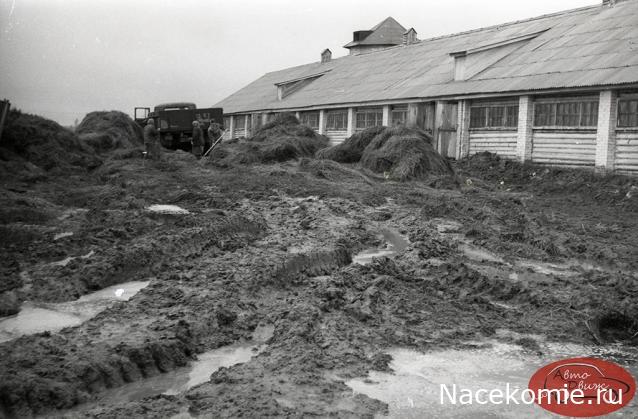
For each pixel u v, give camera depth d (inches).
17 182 649.6
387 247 398.0
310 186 649.6
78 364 190.2
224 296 265.9
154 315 244.2
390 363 206.5
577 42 864.3
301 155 979.9
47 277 301.7
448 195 622.5
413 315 253.4
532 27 1055.6
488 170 839.1
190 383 193.3
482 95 866.8
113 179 704.4
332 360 203.9
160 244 346.3
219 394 175.0
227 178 701.9
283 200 550.3
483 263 346.9
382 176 783.1
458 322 248.4
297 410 165.0
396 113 1096.2
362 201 570.9
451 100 941.2
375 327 238.4
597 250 380.5
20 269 323.0
